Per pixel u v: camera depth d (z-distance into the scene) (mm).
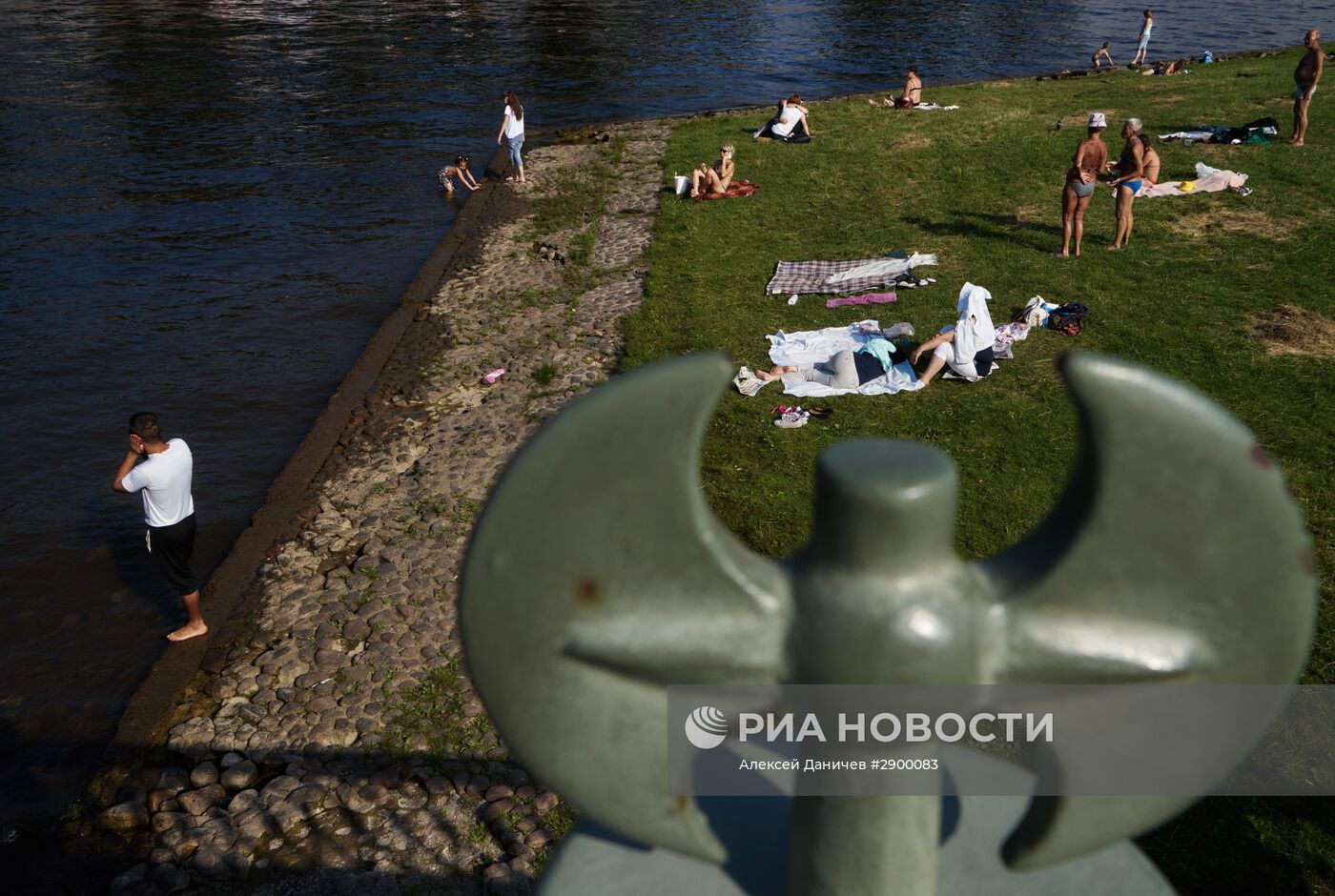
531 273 16172
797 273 14852
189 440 12281
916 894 1512
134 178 22828
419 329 14383
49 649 8562
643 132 25359
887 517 1219
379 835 6363
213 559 9898
